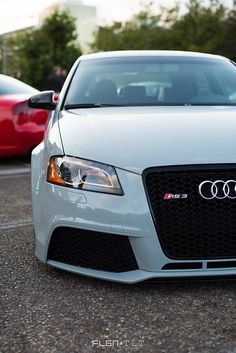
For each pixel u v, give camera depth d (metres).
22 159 7.68
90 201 2.61
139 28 31.47
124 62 4.08
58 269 3.04
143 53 4.25
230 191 2.54
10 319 2.45
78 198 2.64
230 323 2.36
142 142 2.72
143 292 2.70
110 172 2.61
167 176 2.56
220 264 2.58
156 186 2.56
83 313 2.49
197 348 2.15
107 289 2.75
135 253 2.57
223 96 3.76
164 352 2.13
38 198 2.87
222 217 2.54
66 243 2.74
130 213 2.54
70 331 2.32
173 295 2.66
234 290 2.71
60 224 2.70
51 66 28.94
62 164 2.74
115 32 32.69
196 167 2.56
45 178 2.82
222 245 2.55
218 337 2.24
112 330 2.32
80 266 2.72
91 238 2.65
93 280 2.87
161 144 2.69
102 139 2.79
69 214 2.66
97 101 3.65
